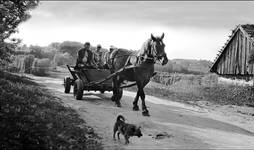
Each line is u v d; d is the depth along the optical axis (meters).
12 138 6.50
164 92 20.06
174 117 11.65
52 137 7.18
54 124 8.23
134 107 12.25
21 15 10.90
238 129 10.46
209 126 10.53
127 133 7.61
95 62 15.04
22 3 10.89
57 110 10.16
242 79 22.22
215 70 25.45
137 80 11.46
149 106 14.01
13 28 10.59
